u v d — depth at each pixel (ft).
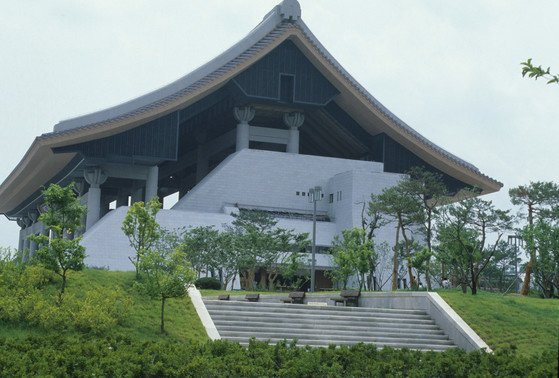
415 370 52.11
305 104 240.12
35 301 66.49
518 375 50.85
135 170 228.02
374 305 99.04
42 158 222.28
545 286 135.95
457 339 80.53
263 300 114.11
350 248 134.51
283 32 229.45
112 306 68.39
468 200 117.70
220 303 82.64
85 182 257.14
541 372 46.91
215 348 56.59
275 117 257.55
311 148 283.18
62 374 48.03
